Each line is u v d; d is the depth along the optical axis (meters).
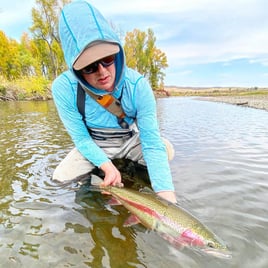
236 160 1.41
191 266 0.61
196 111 5.14
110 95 0.96
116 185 0.94
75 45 0.75
